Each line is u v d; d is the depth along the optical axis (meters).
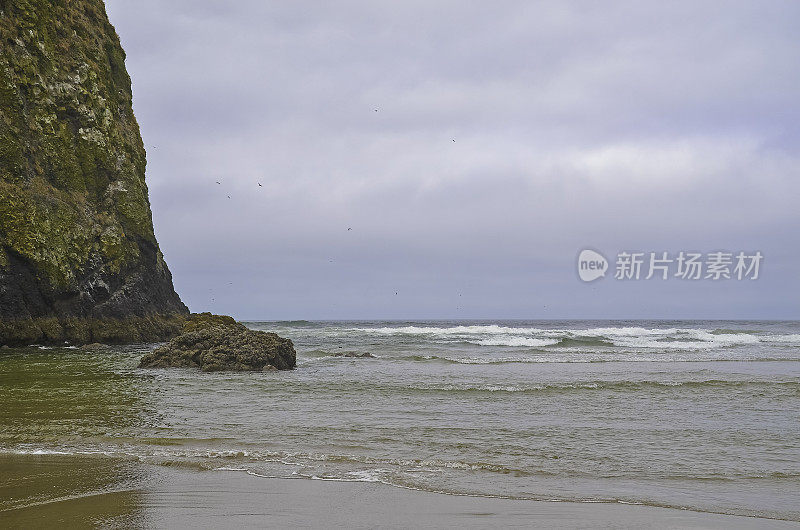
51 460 9.99
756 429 13.14
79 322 41.50
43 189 41.03
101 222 44.97
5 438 11.78
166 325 49.22
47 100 43.19
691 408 15.69
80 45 48.00
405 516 7.43
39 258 38.50
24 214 38.44
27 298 38.47
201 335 28.52
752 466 10.18
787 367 27.12
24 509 7.46
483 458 10.57
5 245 37.25
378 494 8.34
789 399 17.16
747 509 7.87
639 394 17.92
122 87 53.94
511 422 13.78
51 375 23.22
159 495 8.12
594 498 8.29
